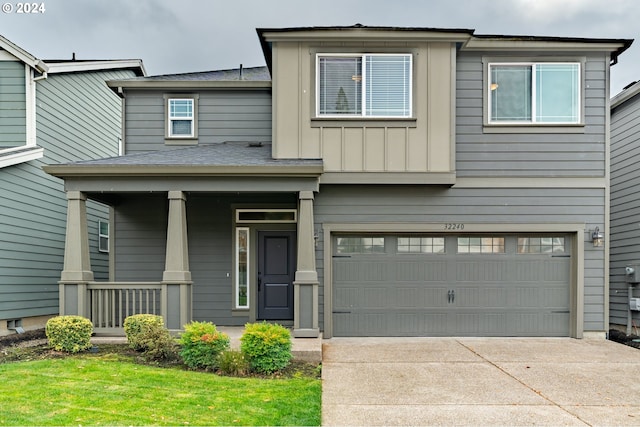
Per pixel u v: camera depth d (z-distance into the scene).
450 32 8.27
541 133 8.71
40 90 9.87
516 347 7.74
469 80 8.73
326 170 8.38
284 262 9.69
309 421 4.28
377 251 8.75
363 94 8.43
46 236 10.14
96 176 7.67
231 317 9.59
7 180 8.91
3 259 8.78
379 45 8.43
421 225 8.63
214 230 9.69
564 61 8.73
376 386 5.52
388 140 8.41
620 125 10.28
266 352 5.90
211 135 10.17
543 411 4.73
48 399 4.68
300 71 8.45
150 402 4.64
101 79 12.62
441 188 8.67
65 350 6.79
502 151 8.71
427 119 8.41
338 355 7.11
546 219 8.66
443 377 5.91
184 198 7.90
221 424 4.14
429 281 8.71
